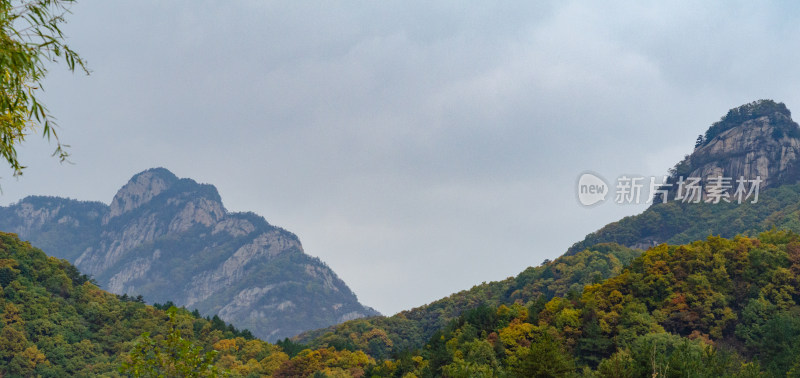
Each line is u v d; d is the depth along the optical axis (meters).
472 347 138.75
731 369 95.88
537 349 84.00
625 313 142.50
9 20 15.89
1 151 16.92
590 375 106.06
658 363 80.56
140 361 26.95
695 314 140.00
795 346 107.31
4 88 16.36
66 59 16.55
